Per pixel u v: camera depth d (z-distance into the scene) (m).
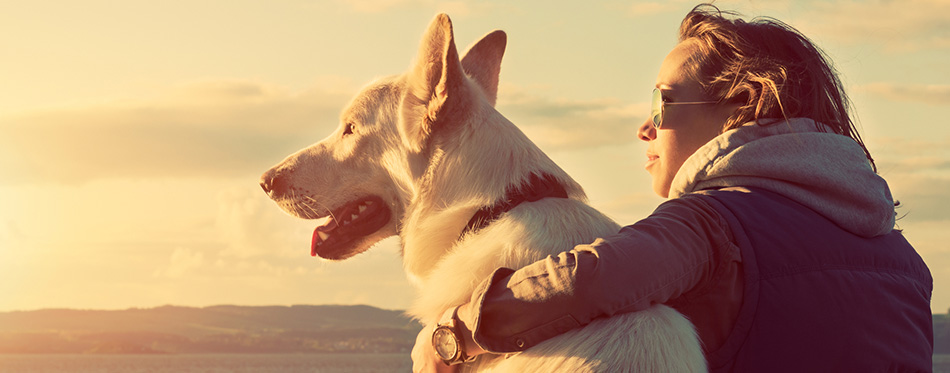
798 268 2.11
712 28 2.64
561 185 2.96
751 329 2.10
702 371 2.15
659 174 2.84
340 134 3.41
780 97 2.40
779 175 2.29
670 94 2.68
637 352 2.20
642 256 2.06
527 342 2.14
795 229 2.17
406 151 3.10
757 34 2.56
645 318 2.26
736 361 2.13
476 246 2.70
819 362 2.06
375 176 3.28
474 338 2.17
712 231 2.16
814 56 2.55
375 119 3.25
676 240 2.12
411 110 3.08
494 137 2.95
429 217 2.96
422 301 2.73
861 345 2.09
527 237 2.62
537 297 2.08
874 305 2.14
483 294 2.18
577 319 2.06
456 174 2.93
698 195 2.29
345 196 3.35
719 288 2.14
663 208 2.30
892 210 2.25
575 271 2.04
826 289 2.10
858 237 2.24
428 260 2.96
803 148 2.28
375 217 3.32
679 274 2.09
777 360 2.07
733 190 2.34
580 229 2.71
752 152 2.32
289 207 3.40
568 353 2.29
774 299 2.08
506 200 2.82
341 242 3.36
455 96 2.96
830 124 2.50
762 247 2.13
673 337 2.19
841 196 2.23
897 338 2.17
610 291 2.02
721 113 2.60
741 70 2.51
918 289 2.32
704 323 2.20
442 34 2.96
